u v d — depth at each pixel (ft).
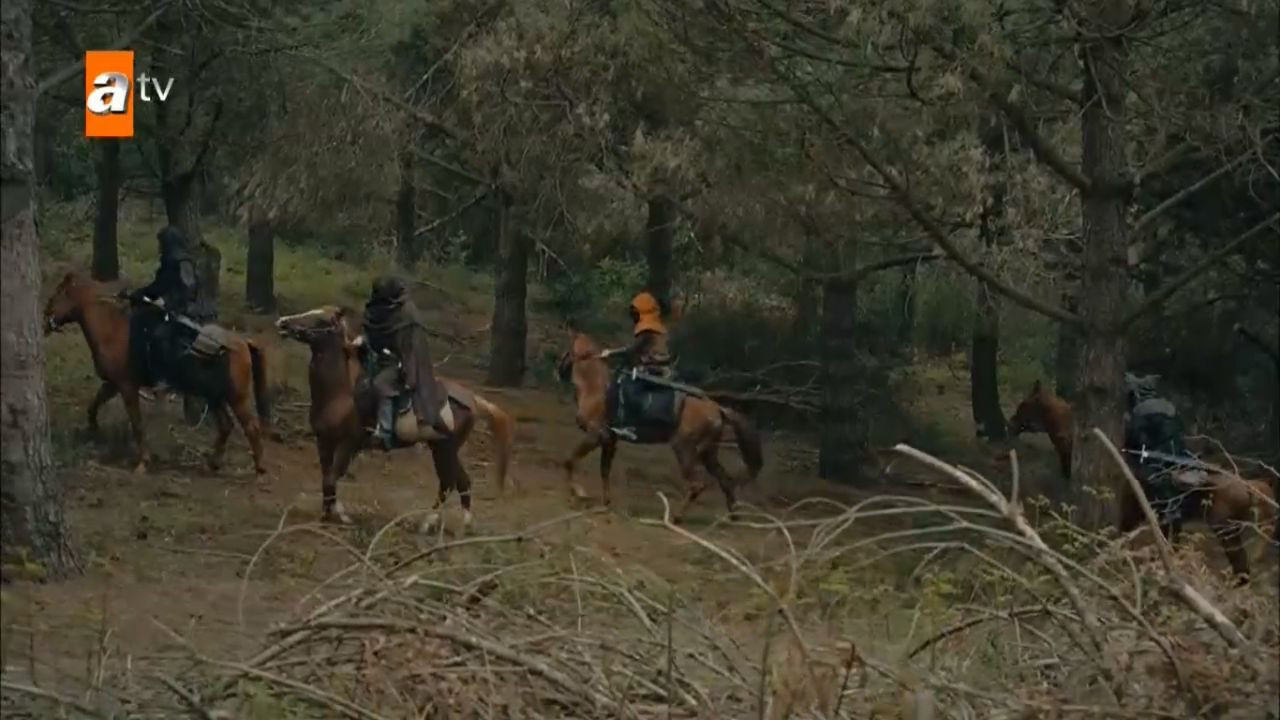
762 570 29.22
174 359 56.85
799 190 56.03
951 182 50.78
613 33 59.52
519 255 84.94
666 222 73.87
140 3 58.49
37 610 34.45
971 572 29.55
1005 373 104.78
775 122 55.01
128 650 29.58
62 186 103.45
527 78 59.77
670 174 56.85
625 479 67.67
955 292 66.85
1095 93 52.75
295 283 109.50
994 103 50.75
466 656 25.18
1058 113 55.72
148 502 51.57
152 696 25.58
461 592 26.58
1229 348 68.80
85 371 74.43
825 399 73.46
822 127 52.70
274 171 66.23
